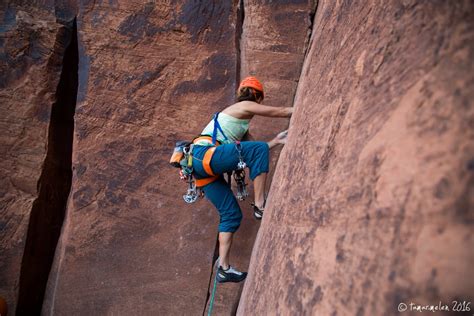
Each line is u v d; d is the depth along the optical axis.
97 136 3.56
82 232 3.50
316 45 2.08
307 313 0.85
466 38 0.62
